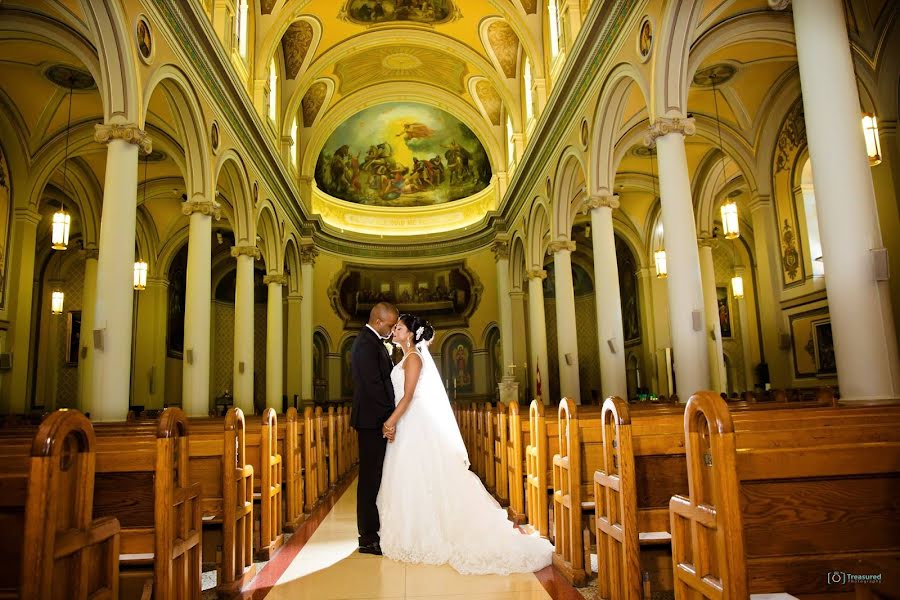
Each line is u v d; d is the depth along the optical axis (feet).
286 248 74.02
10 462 10.10
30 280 44.47
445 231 93.81
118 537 9.06
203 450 14.66
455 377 91.25
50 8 31.32
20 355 43.24
